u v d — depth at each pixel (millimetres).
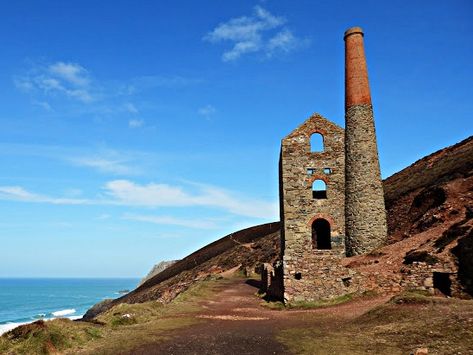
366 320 15523
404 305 16031
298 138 31234
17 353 11656
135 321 17516
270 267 28641
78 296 183875
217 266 65625
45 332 12766
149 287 91000
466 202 28031
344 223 30172
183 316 19547
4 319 90938
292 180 30531
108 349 12453
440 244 23281
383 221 30812
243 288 36031
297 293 22625
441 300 16031
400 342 11945
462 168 34188
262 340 13578
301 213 30031
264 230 89812
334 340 13078
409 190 39594
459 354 9992
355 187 31484
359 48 34562
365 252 30031
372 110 33438
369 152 32000
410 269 22000
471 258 19953
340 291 22500
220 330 15539
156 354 11852
